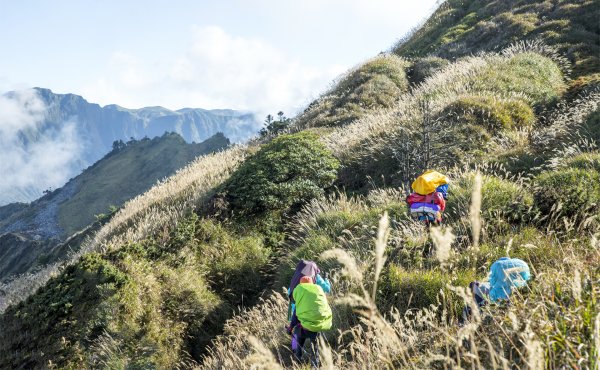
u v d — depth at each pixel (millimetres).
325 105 27000
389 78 28141
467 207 8211
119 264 10477
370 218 10172
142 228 14219
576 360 2908
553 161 9750
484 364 3494
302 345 5980
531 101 16734
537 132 13312
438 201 7703
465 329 2744
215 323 10336
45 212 182250
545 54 21938
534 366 2244
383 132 16391
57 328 9234
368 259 7883
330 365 2598
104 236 17922
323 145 15992
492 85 17797
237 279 11719
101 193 183250
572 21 25422
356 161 15508
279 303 8344
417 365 3947
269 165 14859
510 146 13156
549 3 29031
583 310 3438
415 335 4762
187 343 9805
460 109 15336
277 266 11484
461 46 29438
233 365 6938
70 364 8617
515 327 3139
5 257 84375
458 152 13141
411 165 11766
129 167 196875
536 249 5965
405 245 7633
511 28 27438
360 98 25578
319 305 5676
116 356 8602
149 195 20500
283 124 30391
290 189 13969
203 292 10836
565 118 13289
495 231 7324
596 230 6152
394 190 11492
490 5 35000
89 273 10055
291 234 13211
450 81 19656
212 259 12117
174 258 11516
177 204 16719
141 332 9258
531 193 8250
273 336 7320
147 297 10000
